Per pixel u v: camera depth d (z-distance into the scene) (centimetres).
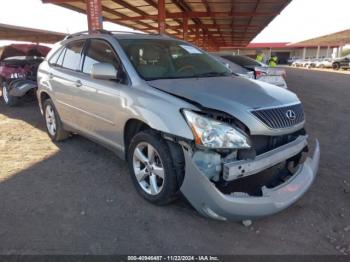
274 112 299
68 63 474
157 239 284
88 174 416
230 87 337
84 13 1600
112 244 276
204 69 420
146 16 1753
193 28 2477
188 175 283
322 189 383
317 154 352
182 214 324
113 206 337
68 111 468
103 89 379
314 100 1065
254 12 1656
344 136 615
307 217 323
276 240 287
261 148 298
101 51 411
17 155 483
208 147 272
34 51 966
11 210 327
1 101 974
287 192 292
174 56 416
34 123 684
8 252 264
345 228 306
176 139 291
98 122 402
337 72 2844
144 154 342
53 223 305
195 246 276
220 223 310
